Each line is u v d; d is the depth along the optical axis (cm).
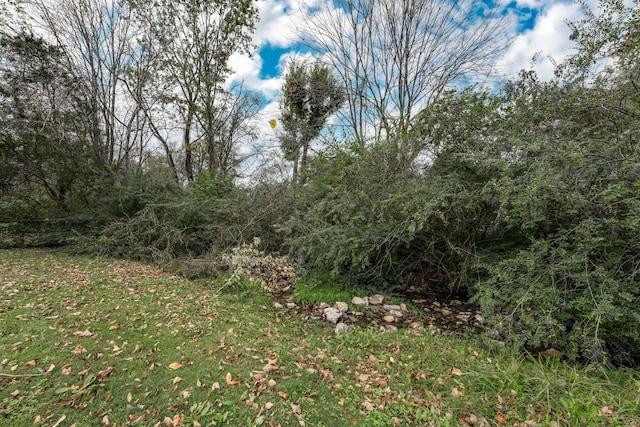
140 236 750
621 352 330
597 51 461
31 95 853
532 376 290
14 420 211
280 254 715
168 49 1154
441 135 516
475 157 412
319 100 1252
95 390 247
